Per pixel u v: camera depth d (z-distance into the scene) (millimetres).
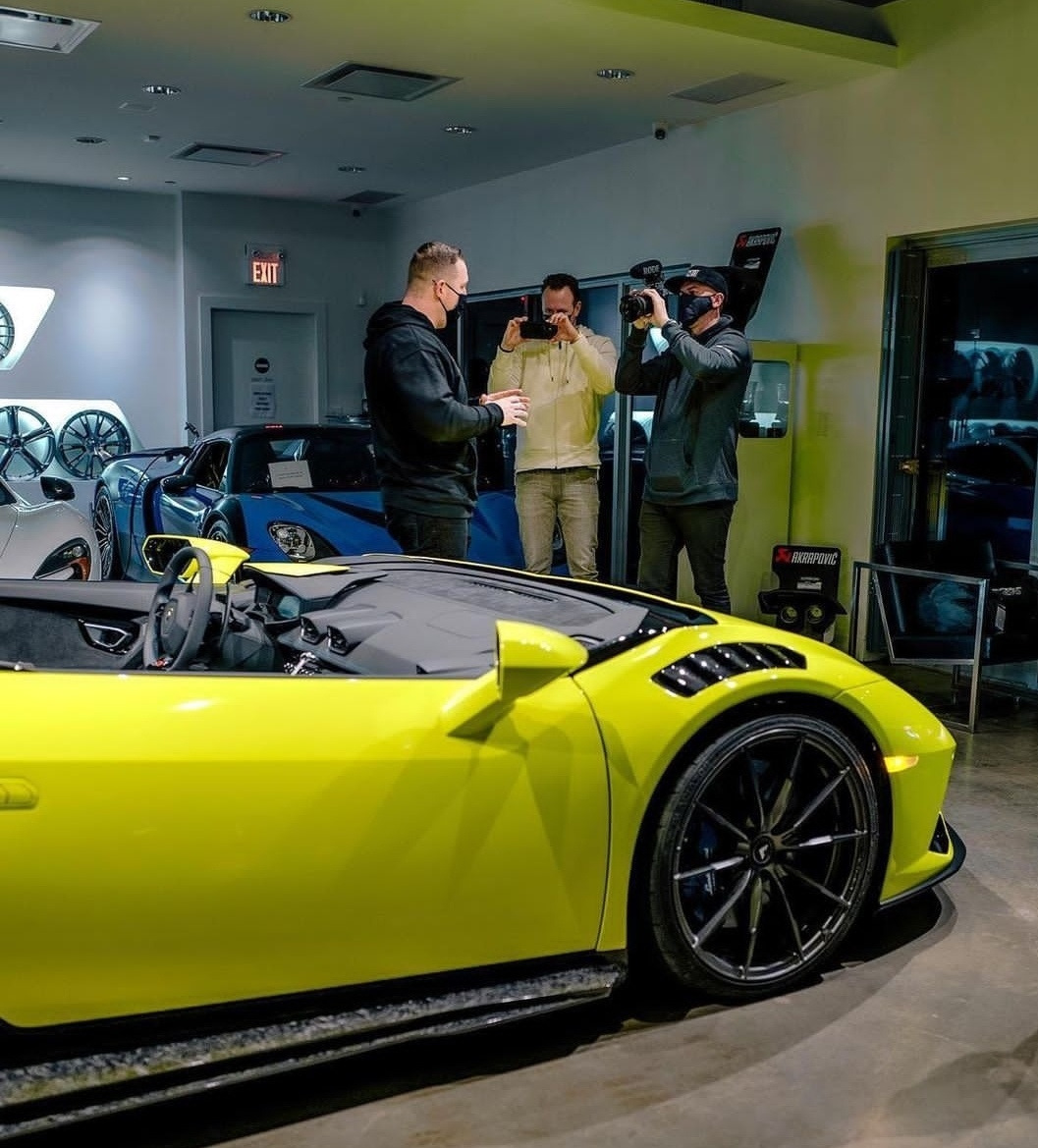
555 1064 2336
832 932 2633
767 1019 2508
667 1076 2293
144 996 2010
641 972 2660
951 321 6418
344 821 2080
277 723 2062
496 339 10180
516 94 7000
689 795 2379
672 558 5340
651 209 8164
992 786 4254
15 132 8383
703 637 2531
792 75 6457
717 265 7625
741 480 6867
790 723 2480
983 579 4867
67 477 11320
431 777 2141
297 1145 2074
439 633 2570
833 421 6844
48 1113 1951
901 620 5281
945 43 6051
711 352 4891
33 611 2955
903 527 6750
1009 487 6168
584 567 6328
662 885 2385
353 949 2141
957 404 6438
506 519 6270
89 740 1933
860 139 6555
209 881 2002
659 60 6223
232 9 5492
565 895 2295
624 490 7688
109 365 11500
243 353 11773
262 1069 2090
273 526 5750
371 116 7648
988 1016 2537
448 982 2256
